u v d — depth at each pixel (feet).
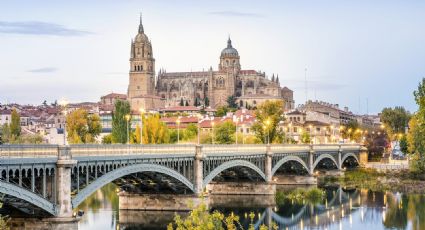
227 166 422.41
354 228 371.15
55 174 242.17
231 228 173.37
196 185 376.48
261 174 487.61
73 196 254.06
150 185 373.40
